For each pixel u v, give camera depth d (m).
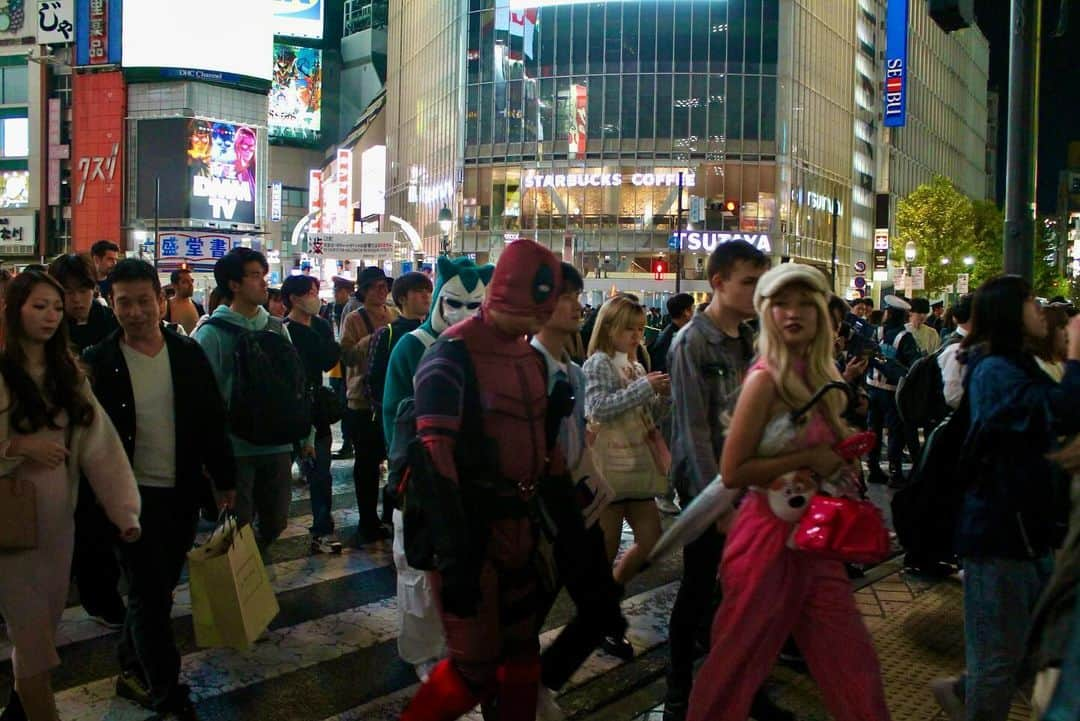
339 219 74.56
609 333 5.11
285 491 5.76
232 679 4.73
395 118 79.56
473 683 3.16
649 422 4.89
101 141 62.75
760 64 55.41
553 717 3.52
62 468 3.70
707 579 4.14
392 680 4.75
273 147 105.25
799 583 3.22
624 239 55.69
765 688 4.12
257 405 5.32
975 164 104.19
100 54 62.22
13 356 3.59
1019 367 3.58
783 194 55.38
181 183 61.72
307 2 105.38
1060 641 2.44
